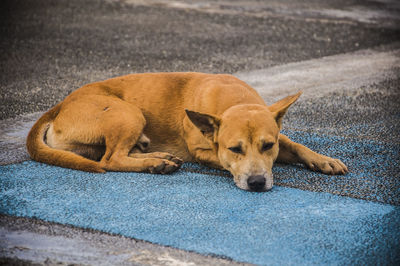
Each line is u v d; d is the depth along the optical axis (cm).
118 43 1408
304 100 937
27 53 1268
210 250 404
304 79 1099
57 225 450
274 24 1767
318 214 469
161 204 493
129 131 598
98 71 1116
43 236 431
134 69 1138
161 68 1153
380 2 2347
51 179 560
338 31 1677
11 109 853
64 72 1105
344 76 1130
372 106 896
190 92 643
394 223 449
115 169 591
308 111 866
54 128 631
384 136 729
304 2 2306
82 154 631
